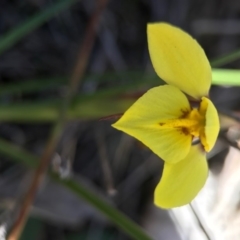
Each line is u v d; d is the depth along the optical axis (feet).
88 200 0.57
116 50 0.73
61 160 0.69
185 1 0.74
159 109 0.47
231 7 0.74
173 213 0.68
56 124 0.60
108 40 0.73
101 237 0.69
